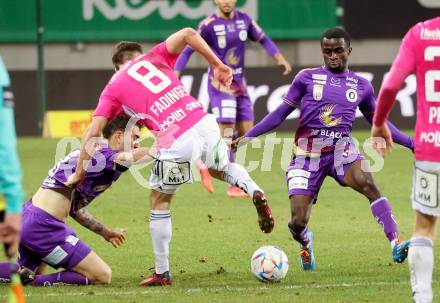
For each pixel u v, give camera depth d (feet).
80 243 63.98
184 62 117.60
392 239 67.36
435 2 197.67
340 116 70.18
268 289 61.41
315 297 58.39
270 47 121.49
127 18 200.13
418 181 51.16
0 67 41.65
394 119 187.21
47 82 197.47
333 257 74.43
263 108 190.19
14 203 41.52
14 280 45.91
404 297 57.98
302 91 70.74
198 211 101.71
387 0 198.08
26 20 199.52
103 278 64.08
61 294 60.54
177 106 62.95
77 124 196.65
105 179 64.64
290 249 79.00
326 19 198.39
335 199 110.11
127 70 63.87
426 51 50.57
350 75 71.15
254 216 97.96
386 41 199.31
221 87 114.62
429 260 51.26
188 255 76.28
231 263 72.49
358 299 57.57
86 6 200.44
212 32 115.85
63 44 203.00
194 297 58.85
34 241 62.85
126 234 87.25
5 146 41.06
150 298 58.70
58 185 63.57
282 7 198.08
